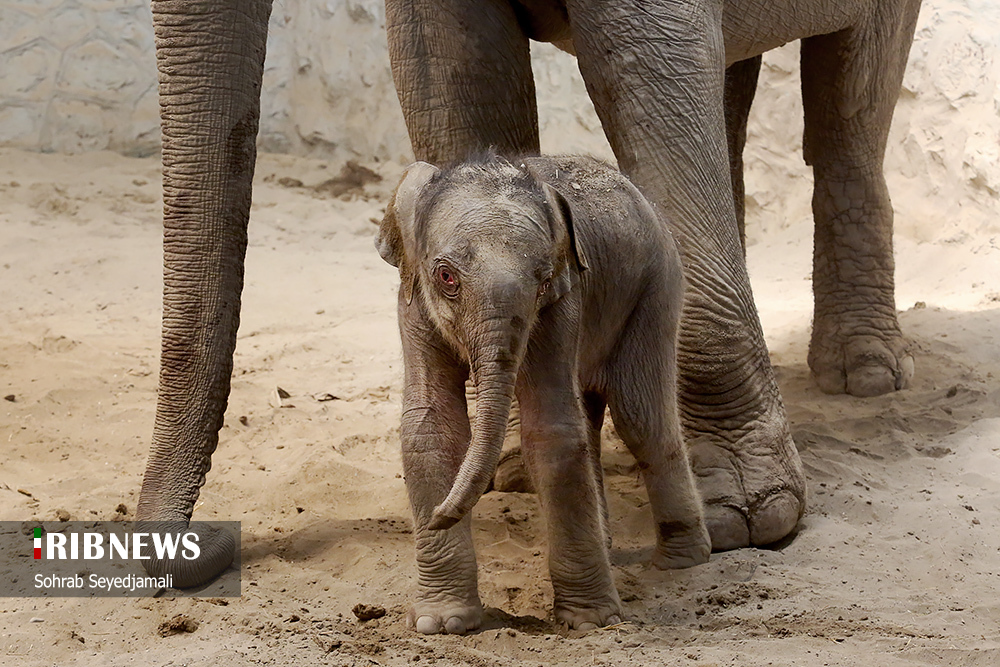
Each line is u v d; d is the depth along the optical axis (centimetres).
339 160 1988
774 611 558
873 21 936
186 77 611
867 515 707
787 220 1769
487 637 514
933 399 959
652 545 666
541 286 471
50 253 1528
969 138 1573
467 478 450
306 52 2006
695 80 681
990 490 745
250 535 688
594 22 680
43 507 718
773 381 706
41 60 1908
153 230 1675
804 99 1015
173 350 629
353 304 1392
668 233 586
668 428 587
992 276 1427
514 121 778
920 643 514
